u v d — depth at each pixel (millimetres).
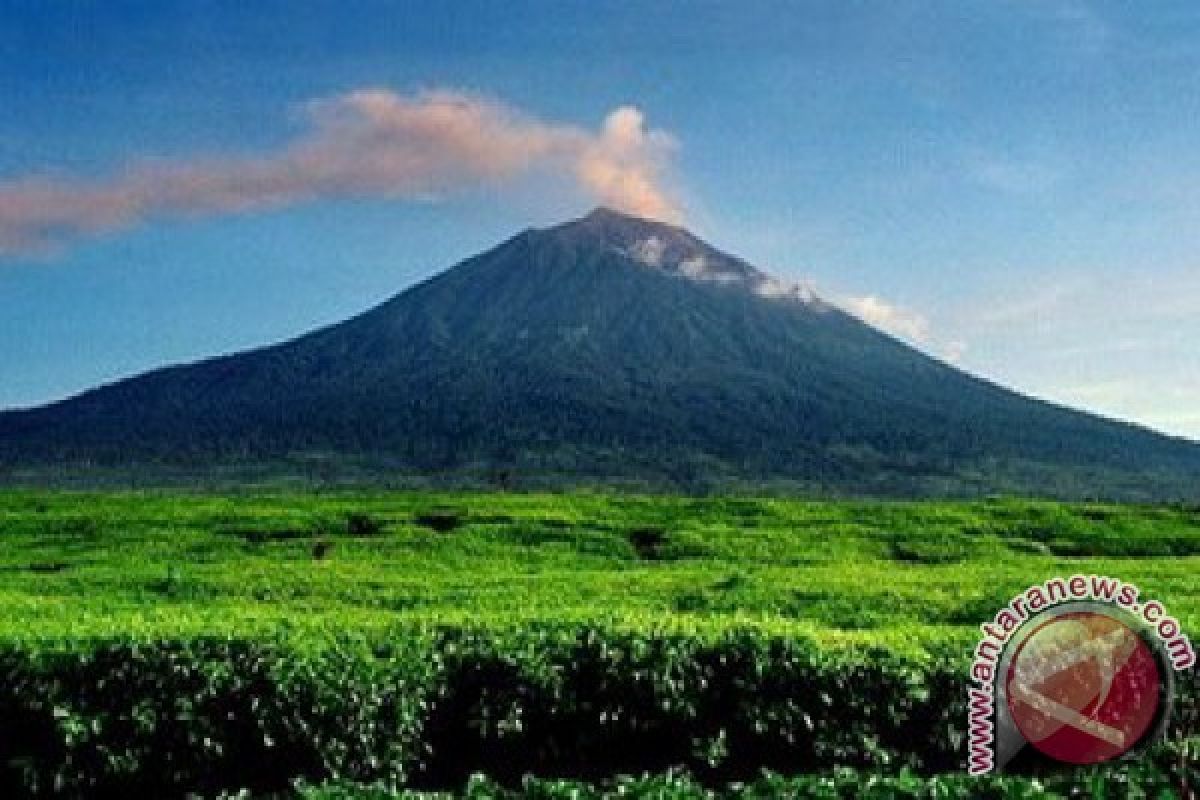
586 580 26734
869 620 22547
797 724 17016
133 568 30766
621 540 43906
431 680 16781
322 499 56656
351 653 16656
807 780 13609
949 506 54781
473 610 22578
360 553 39594
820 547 43219
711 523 49500
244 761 16172
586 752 17000
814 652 17281
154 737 16000
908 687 17109
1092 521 51688
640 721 16984
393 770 16344
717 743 16781
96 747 15852
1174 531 50156
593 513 51031
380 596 24703
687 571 29188
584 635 17594
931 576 27734
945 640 18078
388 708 16438
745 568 34469
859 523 49781
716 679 17219
